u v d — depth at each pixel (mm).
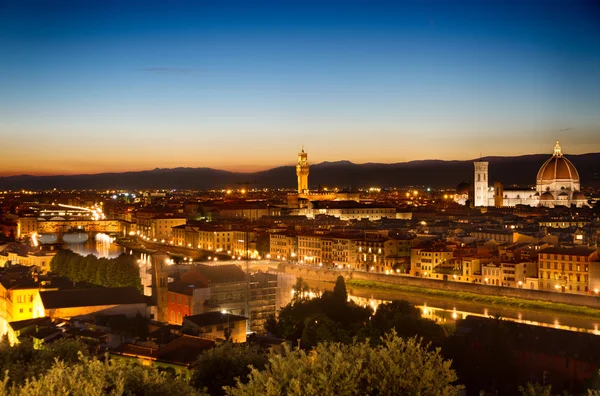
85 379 103938
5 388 102312
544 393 120938
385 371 106625
